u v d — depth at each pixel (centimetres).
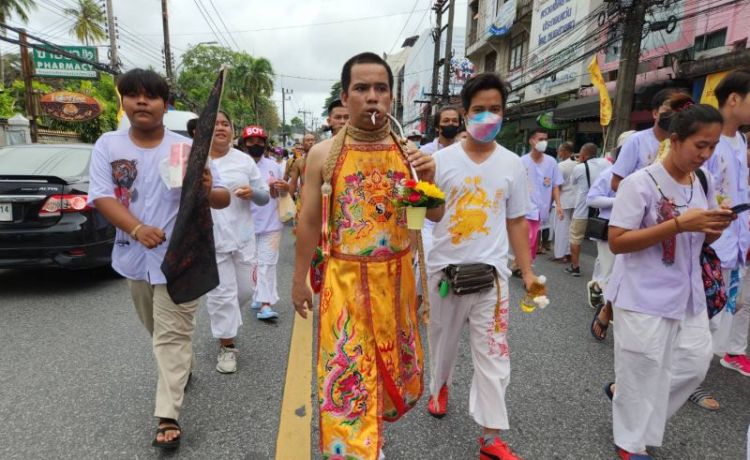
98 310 436
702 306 229
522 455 236
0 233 448
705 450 242
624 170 332
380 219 185
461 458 234
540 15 1527
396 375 192
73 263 470
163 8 2370
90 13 3494
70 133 1995
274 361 338
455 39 3077
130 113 237
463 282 224
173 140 253
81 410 267
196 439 245
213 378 312
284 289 530
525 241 237
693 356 229
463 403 286
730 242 293
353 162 183
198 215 225
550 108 1412
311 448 239
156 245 232
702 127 201
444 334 247
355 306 184
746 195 295
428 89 3144
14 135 1536
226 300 319
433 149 412
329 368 183
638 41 855
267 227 418
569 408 280
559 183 649
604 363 344
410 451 238
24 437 242
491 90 224
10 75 3544
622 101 874
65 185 466
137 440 242
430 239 362
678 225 203
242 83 5569
